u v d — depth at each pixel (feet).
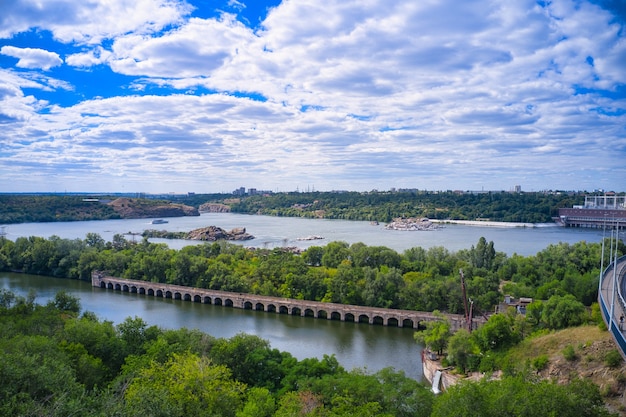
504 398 197.47
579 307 386.73
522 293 588.09
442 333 407.44
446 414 202.90
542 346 343.46
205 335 375.66
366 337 503.61
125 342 339.98
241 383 301.43
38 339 293.02
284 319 583.58
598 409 203.72
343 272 637.71
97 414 177.78
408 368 409.49
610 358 288.71
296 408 236.63
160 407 190.19
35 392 199.00
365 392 257.75
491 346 377.71
